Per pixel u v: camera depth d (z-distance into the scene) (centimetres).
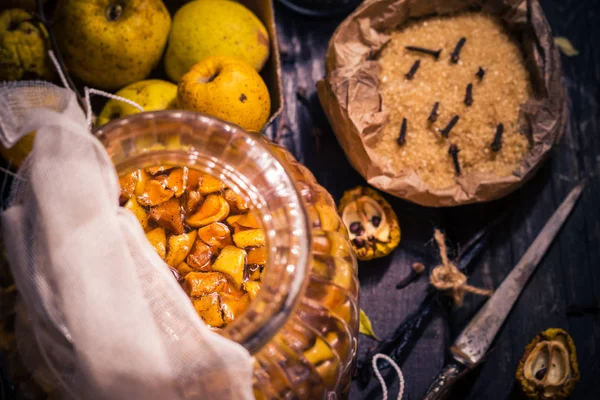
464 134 44
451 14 46
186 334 28
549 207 46
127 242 29
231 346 28
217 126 30
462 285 42
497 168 44
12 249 28
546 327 44
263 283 29
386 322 44
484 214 46
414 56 45
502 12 46
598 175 47
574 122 47
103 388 28
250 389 29
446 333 44
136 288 28
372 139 43
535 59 45
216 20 41
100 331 28
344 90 42
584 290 45
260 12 43
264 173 30
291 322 31
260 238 32
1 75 39
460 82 45
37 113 29
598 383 44
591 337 44
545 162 46
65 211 28
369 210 44
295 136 46
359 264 44
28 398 32
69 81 39
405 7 45
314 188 35
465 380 44
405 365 43
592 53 49
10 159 39
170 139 30
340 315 32
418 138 44
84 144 28
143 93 41
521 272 44
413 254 45
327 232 33
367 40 44
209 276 31
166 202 32
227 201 32
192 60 42
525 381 42
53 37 38
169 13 45
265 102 40
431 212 45
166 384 28
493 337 42
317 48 48
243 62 40
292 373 31
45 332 29
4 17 39
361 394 43
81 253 28
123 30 39
